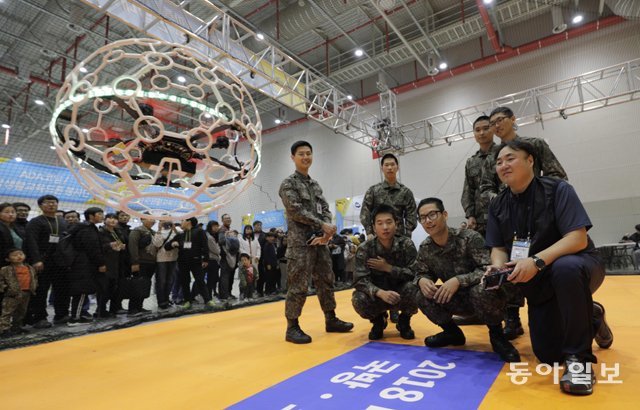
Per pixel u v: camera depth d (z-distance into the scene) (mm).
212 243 6066
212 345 2654
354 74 12398
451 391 1494
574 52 10328
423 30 10430
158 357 2373
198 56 1569
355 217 12492
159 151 1483
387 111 10773
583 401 1350
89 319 4238
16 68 9742
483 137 2855
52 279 4156
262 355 2271
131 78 1355
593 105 10023
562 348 1543
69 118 1502
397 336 2658
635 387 1467
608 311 3311
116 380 1918
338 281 8203
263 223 13312
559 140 10305
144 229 5102
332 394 1521
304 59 12320
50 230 4168
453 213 11531
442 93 12195
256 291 7352
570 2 10141
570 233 1581
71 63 10062
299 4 9188
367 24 10727
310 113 8633
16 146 11633
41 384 1907
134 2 4887
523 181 1769
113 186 1561
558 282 1526
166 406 1511
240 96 1646
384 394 1492
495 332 2049
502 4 9578
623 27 9781
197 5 8719
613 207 9477
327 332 2934
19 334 3475
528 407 1314
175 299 6082
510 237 1869
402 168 12523
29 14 8477
